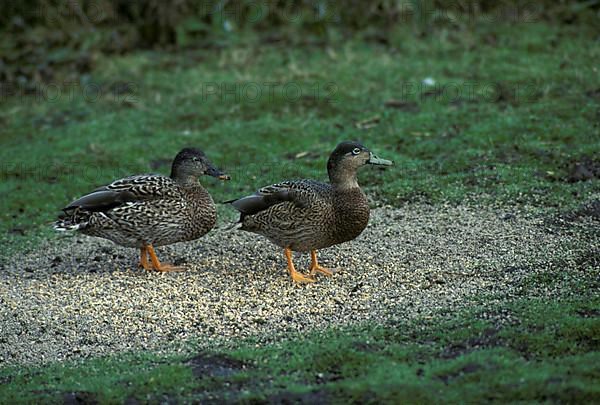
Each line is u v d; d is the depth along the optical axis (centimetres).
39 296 1202
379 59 2047
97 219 1262
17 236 1456
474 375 884
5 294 1216
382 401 856
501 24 2167
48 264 1330
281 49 2141
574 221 1336
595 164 1524
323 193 1202
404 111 1816
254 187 1577
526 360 918
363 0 2208
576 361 901
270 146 1720
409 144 1675
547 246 1251
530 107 1764
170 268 1273
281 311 1111
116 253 1362
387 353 955
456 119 1753
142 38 2220
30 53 2169
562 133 1639
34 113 1962
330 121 1803
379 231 1353
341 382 892
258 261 1288
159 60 2142
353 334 1016
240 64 2086
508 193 1445
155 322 1104
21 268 1319
